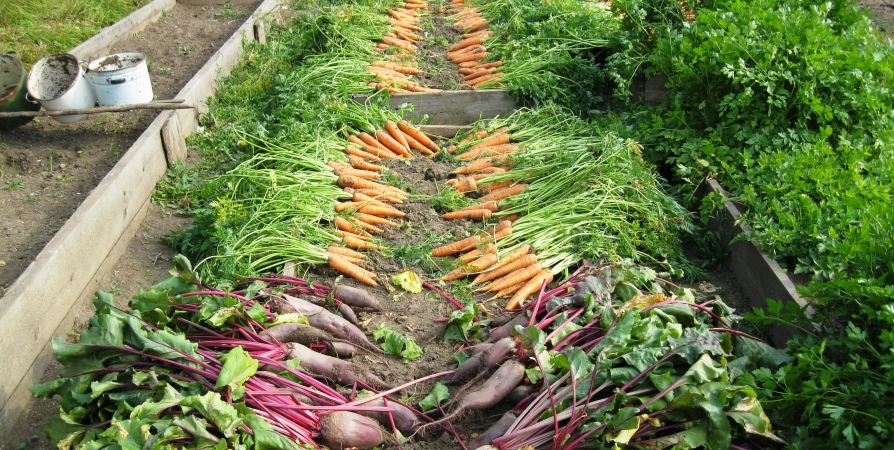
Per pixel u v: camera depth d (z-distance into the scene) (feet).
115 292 7.90
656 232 8.16
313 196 8.98
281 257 8.11
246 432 5.40
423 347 6.96
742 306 7.59
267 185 8.96
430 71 12.87
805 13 9.37
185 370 5.92
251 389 5.81
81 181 9.45
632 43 11.17
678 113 9.45
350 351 6.76
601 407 5.60
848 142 8.33
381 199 9.26
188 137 10.71
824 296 6.05
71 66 10.97
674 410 5.64
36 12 14.20
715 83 9.14
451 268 7.93
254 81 12.37
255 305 6.57
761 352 6.21
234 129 10.47
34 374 6.72
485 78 11.90
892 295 5.60
